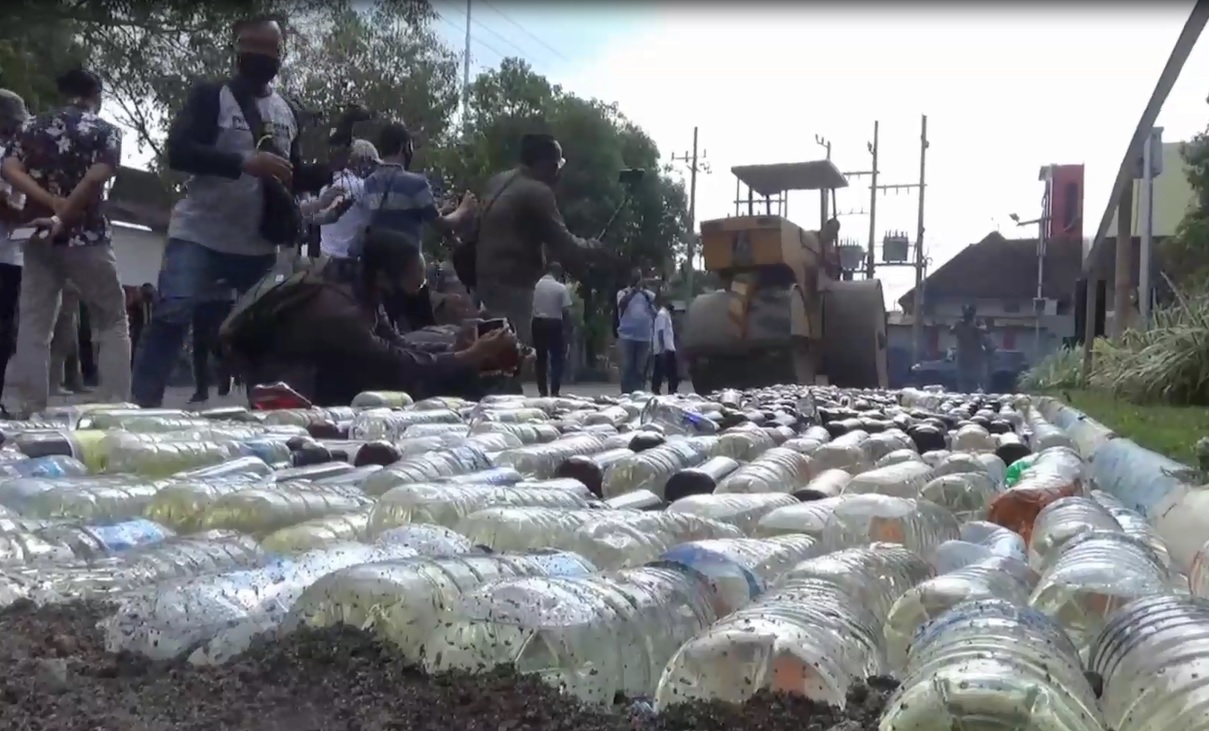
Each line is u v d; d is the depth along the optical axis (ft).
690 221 131.03
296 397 24.20
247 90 25.68
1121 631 6.70
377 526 11.10
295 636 6.88
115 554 9.84
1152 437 19.43
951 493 13.93
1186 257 46.50
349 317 27.07
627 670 6.79
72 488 12.26
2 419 20.30
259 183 25.95
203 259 25.81
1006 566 9.40
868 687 6.52
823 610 7.18
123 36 55.36
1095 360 36.91
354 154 29.68
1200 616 6.55
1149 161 31.40
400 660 6.63
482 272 33.86
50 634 7.41
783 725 6.01
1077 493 13.19
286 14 61.11
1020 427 27.63
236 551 9.70
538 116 104.01
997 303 140.36
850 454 18.44
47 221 22.61
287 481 13.80
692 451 18.11
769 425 24.48
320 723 5.91
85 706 6.15
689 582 7.87
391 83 75.77
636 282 55.57
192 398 34.09
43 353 23.25
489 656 6.59
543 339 44.78
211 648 6.95
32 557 9.53
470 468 15.34
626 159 117.50
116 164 23.49
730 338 48.80
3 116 26.20
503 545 10.41
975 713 5.03
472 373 28.66
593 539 10.26
